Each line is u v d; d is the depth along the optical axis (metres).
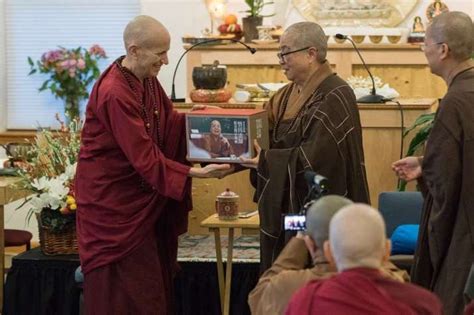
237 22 7.23
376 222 2.44
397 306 2.39
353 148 3.94
